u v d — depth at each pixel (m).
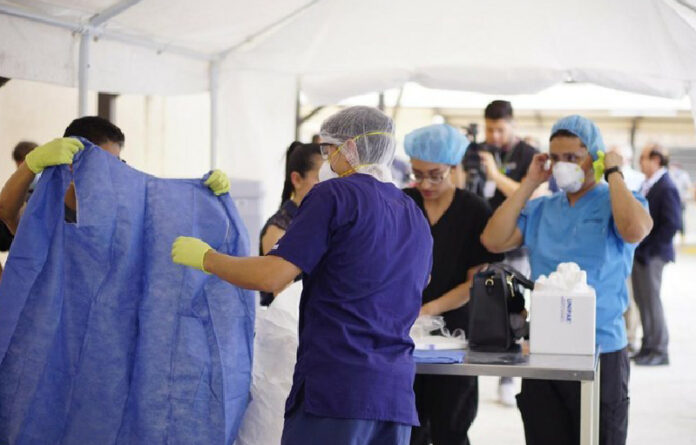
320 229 2.41
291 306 3.16
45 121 7.11
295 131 5.38
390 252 2.49
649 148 7.29
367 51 5.17
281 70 5.22
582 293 3.07
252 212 5.17
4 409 2.70
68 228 2.72
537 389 3.25
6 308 2.62
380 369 2.42
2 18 3.41
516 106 8.56
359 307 2.45
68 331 2.74
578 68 5.00
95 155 2.74
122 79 4.18
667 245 7.15
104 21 3.84
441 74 5.15
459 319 3.61
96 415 2.74
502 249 3.49
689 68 4.73
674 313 10.24
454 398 3.35
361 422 2.40
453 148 3.46
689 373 6.91
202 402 2.83
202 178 2.97
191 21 4.34
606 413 3.31
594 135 3.31
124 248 2.77
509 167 5.79
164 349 2.81
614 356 3.30
